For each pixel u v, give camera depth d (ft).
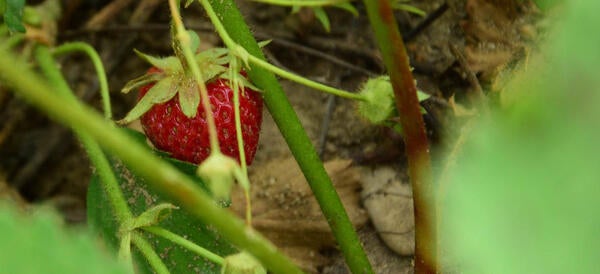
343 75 1.26
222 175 0.70
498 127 0.22
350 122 1.22
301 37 1.29
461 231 0.22
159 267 0.88
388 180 1.14
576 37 0.21
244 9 1.32
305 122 1.25
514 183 0.22
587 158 0.21
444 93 1.16
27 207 1.24
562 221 0.21
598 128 0.21
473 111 1.06
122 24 1.36
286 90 1.27
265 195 1.16
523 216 0.22
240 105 0.96
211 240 0.98
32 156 1.35
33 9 1.15
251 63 0.93
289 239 1.13
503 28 1.11
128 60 1.37
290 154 1.21
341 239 0.95
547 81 0.22
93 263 0.49
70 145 1.36
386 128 1.17
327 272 1.11
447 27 1.22
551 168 0.21
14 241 0.49
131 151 0.61
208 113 0.75
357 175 1.15
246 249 0.69
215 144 0.72
